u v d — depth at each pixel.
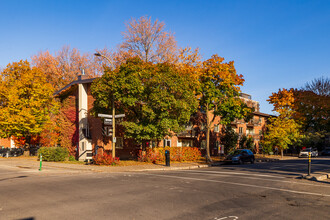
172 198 9.44
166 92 23.06
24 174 17.16
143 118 24.72
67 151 29.20
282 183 13.57
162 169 21.91
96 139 29.73
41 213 7.39
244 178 15.23
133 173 18.09
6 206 8.20
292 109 47.91
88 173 18.14
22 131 33.53
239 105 30.58
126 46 39.38
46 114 34.91
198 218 6.97
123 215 7.21
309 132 60.91
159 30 39.03
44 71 43.00
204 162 29.09
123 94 22.92
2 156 36.72
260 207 8.32
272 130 44.78
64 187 11.73
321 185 13.20
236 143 44.53
